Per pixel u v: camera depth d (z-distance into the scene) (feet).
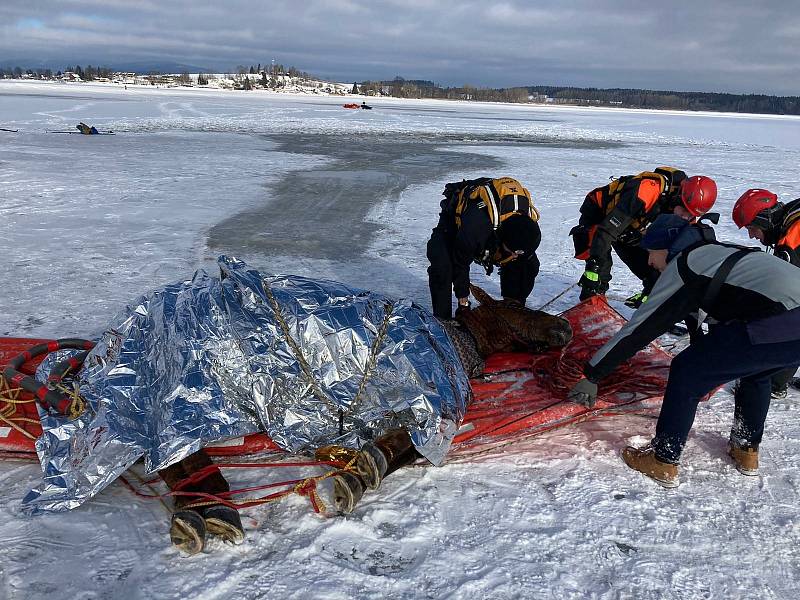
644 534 9.29
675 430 10.19
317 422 10.48
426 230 30.91
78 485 9.23
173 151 61.11
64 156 53.78
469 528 9.24
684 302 9.80
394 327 10.59
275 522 9.15
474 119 164.25
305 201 37.81
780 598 8.21
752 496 10.33
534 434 11.71
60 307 18.15
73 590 7.74
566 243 29.35
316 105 213.05
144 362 10.30
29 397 11.40
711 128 169.99
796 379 14.99
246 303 10.34
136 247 25.31
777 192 47.44
